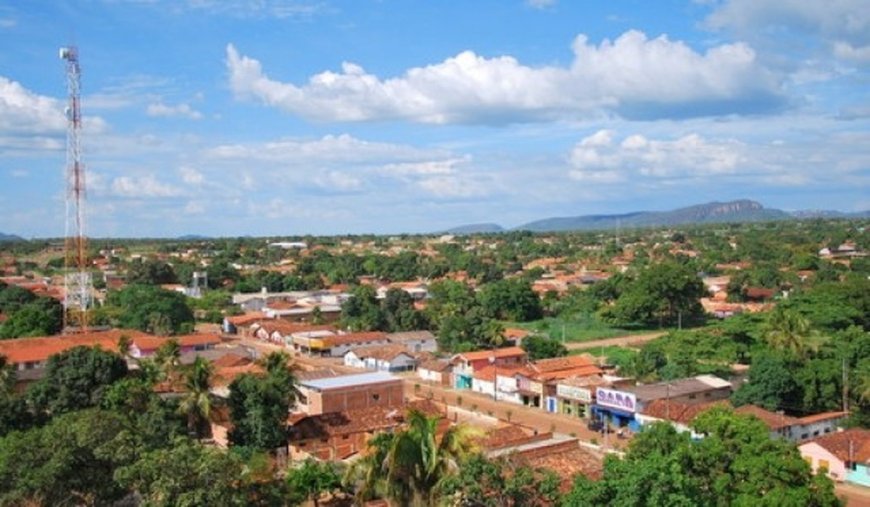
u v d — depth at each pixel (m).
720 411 45.97
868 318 128.25
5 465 43.50
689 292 158.62
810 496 40.28
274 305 180.75
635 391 85.44
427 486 39.75
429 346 139.62
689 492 37.28
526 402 99.19
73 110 128.75
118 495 47.25
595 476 47.84
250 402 69.62
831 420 78.19
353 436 74.75
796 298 135.00
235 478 41.50
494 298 167.75
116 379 73.12
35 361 101.25
